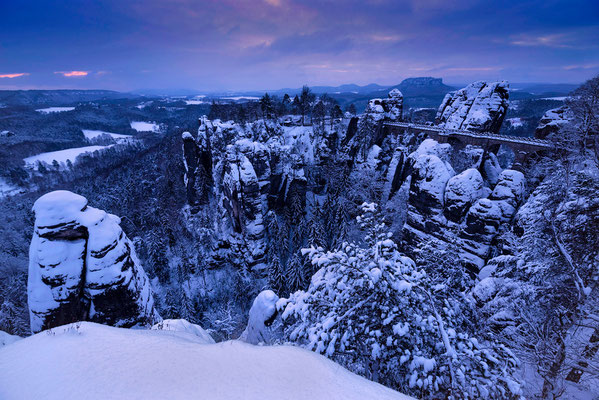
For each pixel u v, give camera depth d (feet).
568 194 45.75
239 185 199.21
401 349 27.04
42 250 60.59
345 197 232.94
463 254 123.65
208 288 210.18
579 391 35.47
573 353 33.35
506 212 113.60
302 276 158.20
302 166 252.21
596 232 40.78
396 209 197.36
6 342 28.63
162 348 20.35
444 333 25.22
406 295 28.37
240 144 213.87
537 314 43.11
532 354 39.11
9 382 16.71
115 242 67.62
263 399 15.80
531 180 128.06
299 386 17.22
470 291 72.23
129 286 68.95
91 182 563.89
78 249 64.08
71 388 15.93
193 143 280.92
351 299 28.60
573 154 52.75
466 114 216.74
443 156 173.78
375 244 30.35
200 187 275.39
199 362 18.88
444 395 25.55
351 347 27.48
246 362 19.25
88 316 65.92
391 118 280.72
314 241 175.94
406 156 231.09
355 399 16.53
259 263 206.18
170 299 174.50
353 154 297.33
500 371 25.62
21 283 168.45
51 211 61.41
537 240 50.08
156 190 386.52
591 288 35.45
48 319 61.21
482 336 36.50
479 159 174.91
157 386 16.28
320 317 30.27
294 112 343.87
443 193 138.10
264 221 220.84
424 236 143.23
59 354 18.90
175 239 254.68
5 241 211.61
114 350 19.61
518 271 61.87
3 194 640.99
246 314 184.65
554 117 149.69
